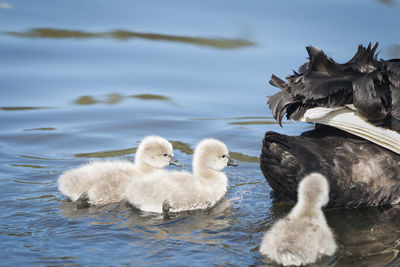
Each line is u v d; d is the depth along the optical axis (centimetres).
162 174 1195
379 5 2330
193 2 2436
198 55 2022
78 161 1386
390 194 1144
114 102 1734
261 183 1303
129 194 1142
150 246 957
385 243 987
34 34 2081
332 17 2234
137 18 2250
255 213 1123
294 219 966
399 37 2027
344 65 1198
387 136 1100
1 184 1238
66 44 2039
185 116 1675
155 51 2036
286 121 1677
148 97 1770
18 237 984
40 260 901
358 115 1098
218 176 1233
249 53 2009
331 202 1128
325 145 1127
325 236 945
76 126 1589
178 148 1486
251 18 2258
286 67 1908
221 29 2164
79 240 977
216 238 995
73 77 1853
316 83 1092
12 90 1762
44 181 1266
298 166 1067
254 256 927
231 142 1534
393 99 1138
